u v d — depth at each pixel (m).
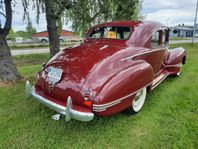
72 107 3.06
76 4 6.82
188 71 7.21
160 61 4.95
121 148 2.96
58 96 3.31
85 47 3.91
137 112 3.94
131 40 4.04
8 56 5.79
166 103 4.39
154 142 3.07
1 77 5.65
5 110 4.07
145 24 4.36
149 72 3.73
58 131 3.34
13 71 5.86
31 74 7.17
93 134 3.26
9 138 3.16
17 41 36.16
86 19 7.27
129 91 3.31
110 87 3.03
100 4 7.29
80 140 3.12
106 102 2.99
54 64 3.55
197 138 3.12
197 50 15.13
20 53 17.95
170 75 6.39
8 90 5.16
